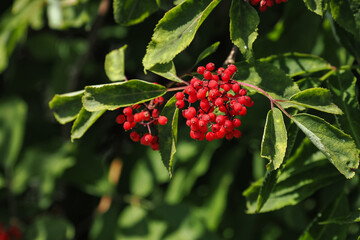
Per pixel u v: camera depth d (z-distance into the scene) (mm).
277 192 696
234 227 928
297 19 761
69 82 1043
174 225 926
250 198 702
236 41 644
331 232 692
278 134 629
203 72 657
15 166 1006
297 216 880
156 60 644
